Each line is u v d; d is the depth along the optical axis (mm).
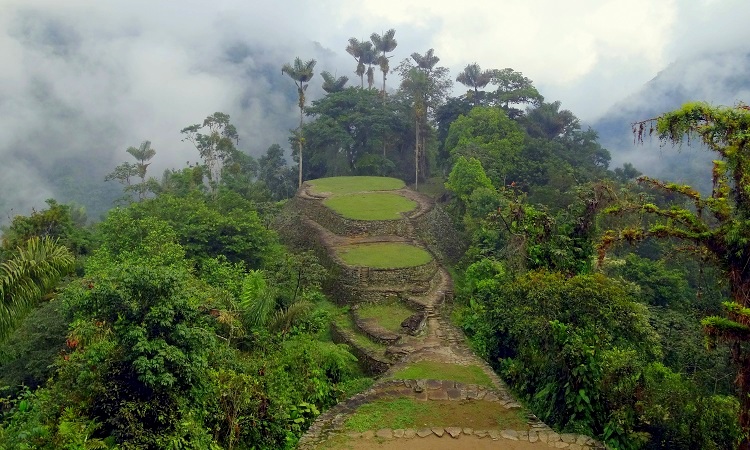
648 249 32031
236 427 11164
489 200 30422
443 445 10602
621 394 11344
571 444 10656
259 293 15773
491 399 12672
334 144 47531
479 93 53250
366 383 14711
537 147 41750
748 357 8898
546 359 13023
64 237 27672
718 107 9594
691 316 18094
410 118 47031
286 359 14062
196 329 10414
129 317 10086
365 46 56500
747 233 8922
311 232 29875
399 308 21047
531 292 14648
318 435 11078
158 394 9914
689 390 11195
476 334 17203
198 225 24469
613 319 13641
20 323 10555
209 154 51906
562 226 18359
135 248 21891
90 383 9836
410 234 28422
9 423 10570
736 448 9609
